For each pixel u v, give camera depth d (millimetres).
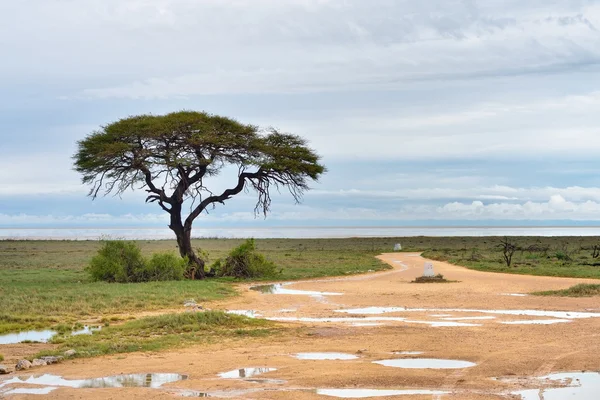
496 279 40406
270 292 34344
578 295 30188
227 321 21297
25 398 11656
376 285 37594
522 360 14648
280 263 60719
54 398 11602
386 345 16953
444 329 19844
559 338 17844
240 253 45688
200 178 44938
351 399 11312
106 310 25812
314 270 50906
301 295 32281
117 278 39125
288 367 14148
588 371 13547
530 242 111625
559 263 54344
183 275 42094
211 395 11719
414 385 12375
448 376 13102
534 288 34000
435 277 39562
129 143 43094
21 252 81875
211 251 79938
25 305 26469
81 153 44156
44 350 16906
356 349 16438
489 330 19562
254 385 12477
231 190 46031
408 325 21047
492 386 12250
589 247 83875
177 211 44625
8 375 13891
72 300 28109
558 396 11484
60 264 58375
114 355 16219
